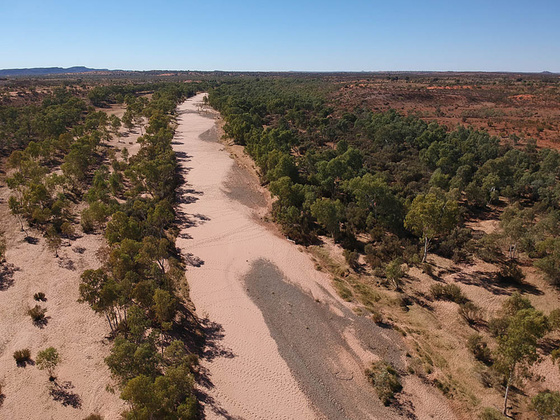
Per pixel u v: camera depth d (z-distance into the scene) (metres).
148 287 41.34
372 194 67.75
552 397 29.56
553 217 59.22
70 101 163.75
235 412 32.62
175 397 29.80
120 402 32.41
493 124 150.75
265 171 96.31
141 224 59.56
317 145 122.75
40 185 66.31
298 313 46.78
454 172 92.50
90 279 38.22
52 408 31.70
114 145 122.88
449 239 60.91
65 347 38.44
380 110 183.75
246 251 61.94
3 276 50.09
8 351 37.78
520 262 56.03
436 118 166.12
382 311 47.38
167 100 188.00
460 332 43.12
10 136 111.19
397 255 58.41
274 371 37.50
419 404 34.12
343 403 34.19
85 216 63.16
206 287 51.47
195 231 68.19
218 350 39.97
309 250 63.28
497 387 35.44
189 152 121.94
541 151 102.88
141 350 31.47
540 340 40.69
